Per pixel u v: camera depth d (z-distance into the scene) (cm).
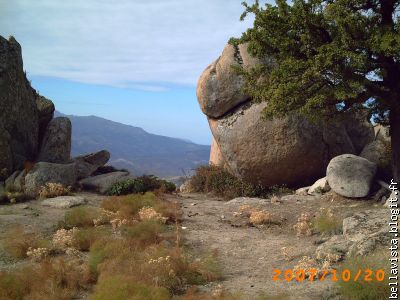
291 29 1708
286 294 945
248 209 1964
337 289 944
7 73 2383
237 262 1310
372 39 1541
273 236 1594
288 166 2442
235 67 1984
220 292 973
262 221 1759
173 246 1406
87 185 2428
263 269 1232
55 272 1073
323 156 2444
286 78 1672
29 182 2175
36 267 1172
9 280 1008
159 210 1794
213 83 2616
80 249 1371
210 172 2738
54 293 974
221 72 2595
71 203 1961
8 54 2423
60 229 1551
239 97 2561
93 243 1347
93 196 2261
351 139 2650
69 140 2645
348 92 1538
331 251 1202
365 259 1002
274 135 2414
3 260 1272
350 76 1566
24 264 1232
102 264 1109
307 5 1661
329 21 1630
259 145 2445
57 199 2023
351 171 1989
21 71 2530
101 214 1689
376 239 1162
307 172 2473
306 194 2231
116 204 1881
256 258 1345
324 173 2486
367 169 1994
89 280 1086
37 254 1255
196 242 1495
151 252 1245
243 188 2494
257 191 2503
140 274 1054
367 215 1461
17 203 2025
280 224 1739
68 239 1377
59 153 2559
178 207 1973
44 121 2744
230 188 2519
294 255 1311
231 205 2117
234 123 2531
